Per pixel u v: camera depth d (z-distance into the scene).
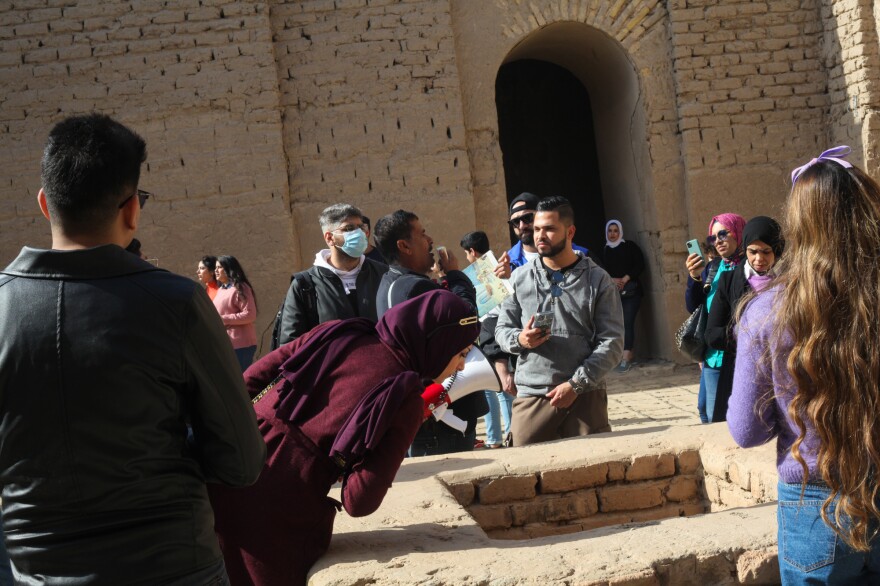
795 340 1.97
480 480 3.64
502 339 4.48
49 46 9.73
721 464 3.64
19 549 1.82
